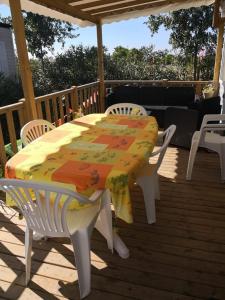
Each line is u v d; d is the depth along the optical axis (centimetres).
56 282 163
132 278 162
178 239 195
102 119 254
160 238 197
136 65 1113
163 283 158
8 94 937
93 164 156
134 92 516
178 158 344
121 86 527
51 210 141
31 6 344
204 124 262
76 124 240
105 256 180
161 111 462
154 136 204
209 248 185
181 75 1084
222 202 241
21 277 168
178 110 365
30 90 303
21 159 166
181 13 984
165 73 1089
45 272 170
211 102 385
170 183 278
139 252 183
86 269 149
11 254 188
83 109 473
